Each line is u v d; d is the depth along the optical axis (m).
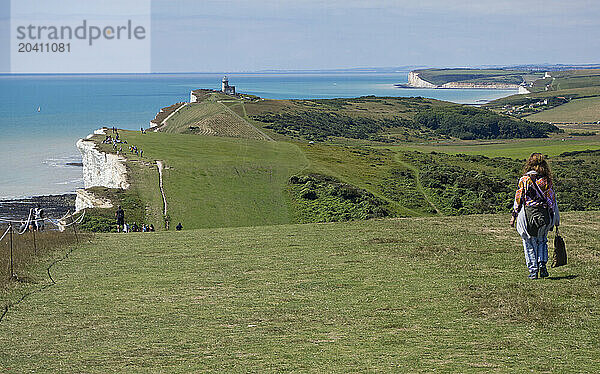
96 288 14.92
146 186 70.25
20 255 19.11
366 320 11.02
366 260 16.77
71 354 9.73
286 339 10.04
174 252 20.03
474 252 17.20
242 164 80.69
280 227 25.61
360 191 73.44
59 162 160.38
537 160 13.23
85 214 58.97
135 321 11.70
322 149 107.50
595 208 69.25
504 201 75.19
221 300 13.09
